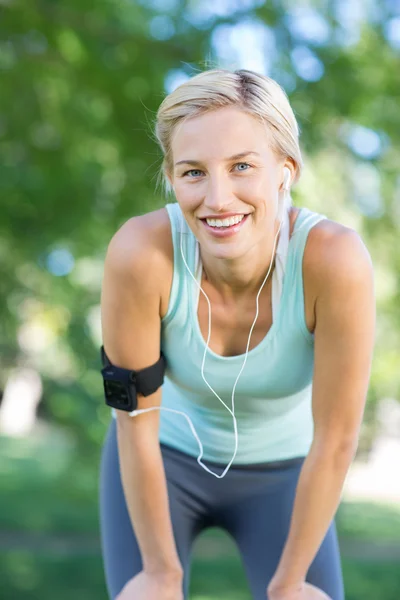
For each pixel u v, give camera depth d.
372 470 24.45
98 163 10.41
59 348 11.55
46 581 10.21
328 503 2.93
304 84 9.29
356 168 10.09
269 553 3.23
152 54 9.59
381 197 10.46
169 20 9.93
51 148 10.30
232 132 2.54
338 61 9.43
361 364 2.80
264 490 3.29
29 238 10.59
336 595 3.10
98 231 10.77
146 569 3.09
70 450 11.67
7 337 12.82
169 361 3.02
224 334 2.90
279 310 2.82
